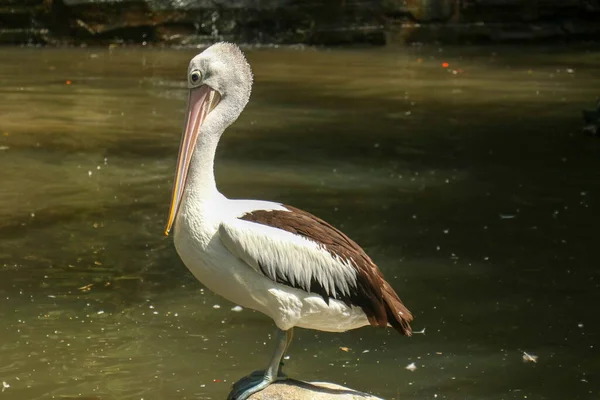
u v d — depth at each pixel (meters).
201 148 5.48
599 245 10.07
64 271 9.17
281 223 5.43
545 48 27.17
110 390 6.93
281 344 5.52
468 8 27.80
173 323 8.14
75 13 25.81
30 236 10.09
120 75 20.94
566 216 11.09
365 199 11.71
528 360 7.55
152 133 15.12
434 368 7.44
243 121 16.39
